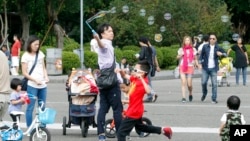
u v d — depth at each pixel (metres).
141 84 17.28
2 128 18.14
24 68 20.16
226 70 40.88
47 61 49.16
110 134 20.20
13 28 84.94
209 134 20.89
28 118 20.31
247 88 39.06
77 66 51.03
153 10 67.25
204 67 30.23
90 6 79.88
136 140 19.77
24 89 20.25
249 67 63.38
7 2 71.25
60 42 71.12
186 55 30.83
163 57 59.94
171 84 43.09
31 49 20.25
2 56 17.89
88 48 60.19
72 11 77.31
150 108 28.06
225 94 34.97
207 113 26.20
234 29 92.25
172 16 67.44
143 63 17.28
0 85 17.78
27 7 71.31
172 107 28.44
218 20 69.88
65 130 20.73
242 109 27.48
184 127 22.39
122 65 35.41
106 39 18.98
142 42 30.56
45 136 18.27
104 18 68.81
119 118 18.84
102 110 19.05
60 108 27.97
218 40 72.81
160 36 61.88
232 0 91.06
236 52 41.56
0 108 17.86
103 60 18.84
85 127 20.30
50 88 39.28
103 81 18.77
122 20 67.94
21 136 18.19
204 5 70.62
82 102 20.28
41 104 18.98
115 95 18.84
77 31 91.06
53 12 72.31
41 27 76.56
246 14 92.88
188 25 68.00
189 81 30.86
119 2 68.25
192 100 31.62
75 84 20.28
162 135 20.67
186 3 67.94
